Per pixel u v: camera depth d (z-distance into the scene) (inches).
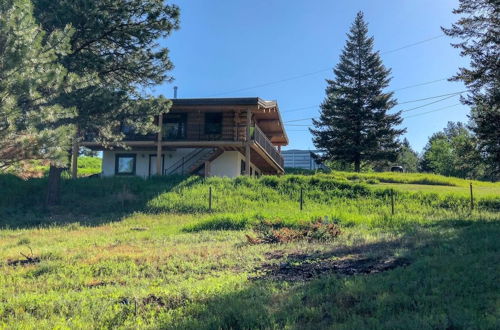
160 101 848.3
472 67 741.3
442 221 565.3
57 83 434.6
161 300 259.6
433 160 2559.1
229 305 237.0
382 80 1850.4
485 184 1315.2
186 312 234.5
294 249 426.6
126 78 882.1
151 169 1187.9
